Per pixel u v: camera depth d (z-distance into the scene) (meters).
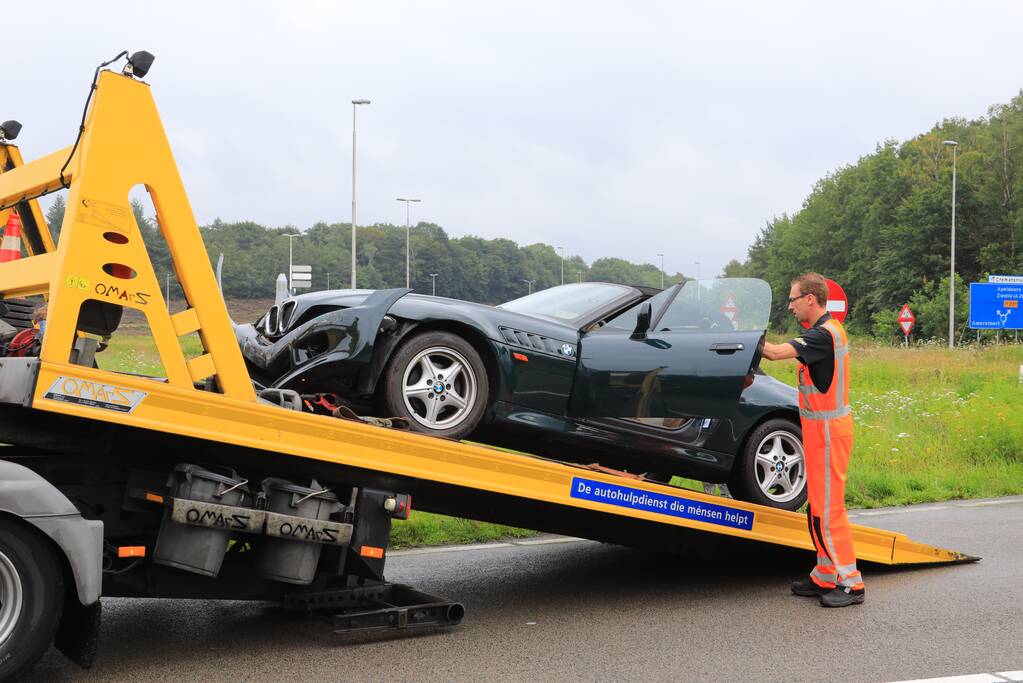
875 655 4.72
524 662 4.55
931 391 18.42
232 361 4.48
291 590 4.90
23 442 4.26
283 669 4.38
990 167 71.94
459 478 5.04
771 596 6.09
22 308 5.23
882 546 6.54
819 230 98.62
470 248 147.50
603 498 5.61
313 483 4.66
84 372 3.94
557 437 6.09
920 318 66.50
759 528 6.34
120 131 4.19
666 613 5.60
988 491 10.66
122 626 5.12
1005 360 26.12
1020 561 7.11
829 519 5.95
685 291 6.44
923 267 72.12
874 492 10.28
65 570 3.99
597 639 5.00
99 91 4.15
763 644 4.93
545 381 5.92
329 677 4.27
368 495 4.83
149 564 4.47
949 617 5.50
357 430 4.68
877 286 77.31
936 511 9.42
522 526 5.78
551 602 5.84
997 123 78.69
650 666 4.52
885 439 12.56
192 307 4.38
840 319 10.19
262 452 4.62
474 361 5.60
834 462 5.96
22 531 3.82
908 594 6.10
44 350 3.91
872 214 84.19
